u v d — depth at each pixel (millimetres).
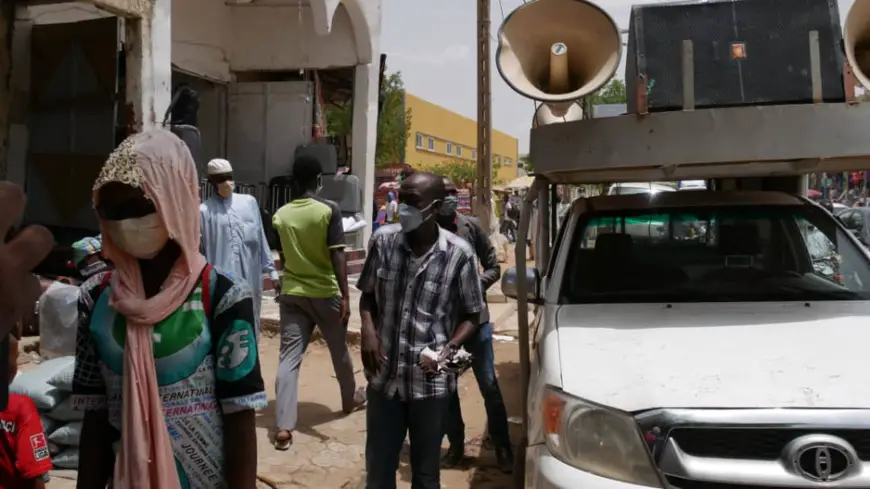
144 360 1810
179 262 1857
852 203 14773
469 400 6055
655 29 3381
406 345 3096
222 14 12188
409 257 3148
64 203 7176
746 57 3273
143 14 6977
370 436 3197
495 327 9070
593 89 3230
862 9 2967
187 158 1871
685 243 3865
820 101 3074
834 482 2309
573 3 3299
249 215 5102
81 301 1998
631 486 2447
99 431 1999
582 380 2750
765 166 3340
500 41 3420
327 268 4898
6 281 1312
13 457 2277
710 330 3045
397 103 33969
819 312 3189
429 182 3092
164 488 1794
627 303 3494
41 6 7520
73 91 7133
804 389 2510
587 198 4328
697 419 2438
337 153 13414
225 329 1901
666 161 3078
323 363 6867
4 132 7059
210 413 1894
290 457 4527
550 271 4156
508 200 27250
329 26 11180
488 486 4230
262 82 12312
